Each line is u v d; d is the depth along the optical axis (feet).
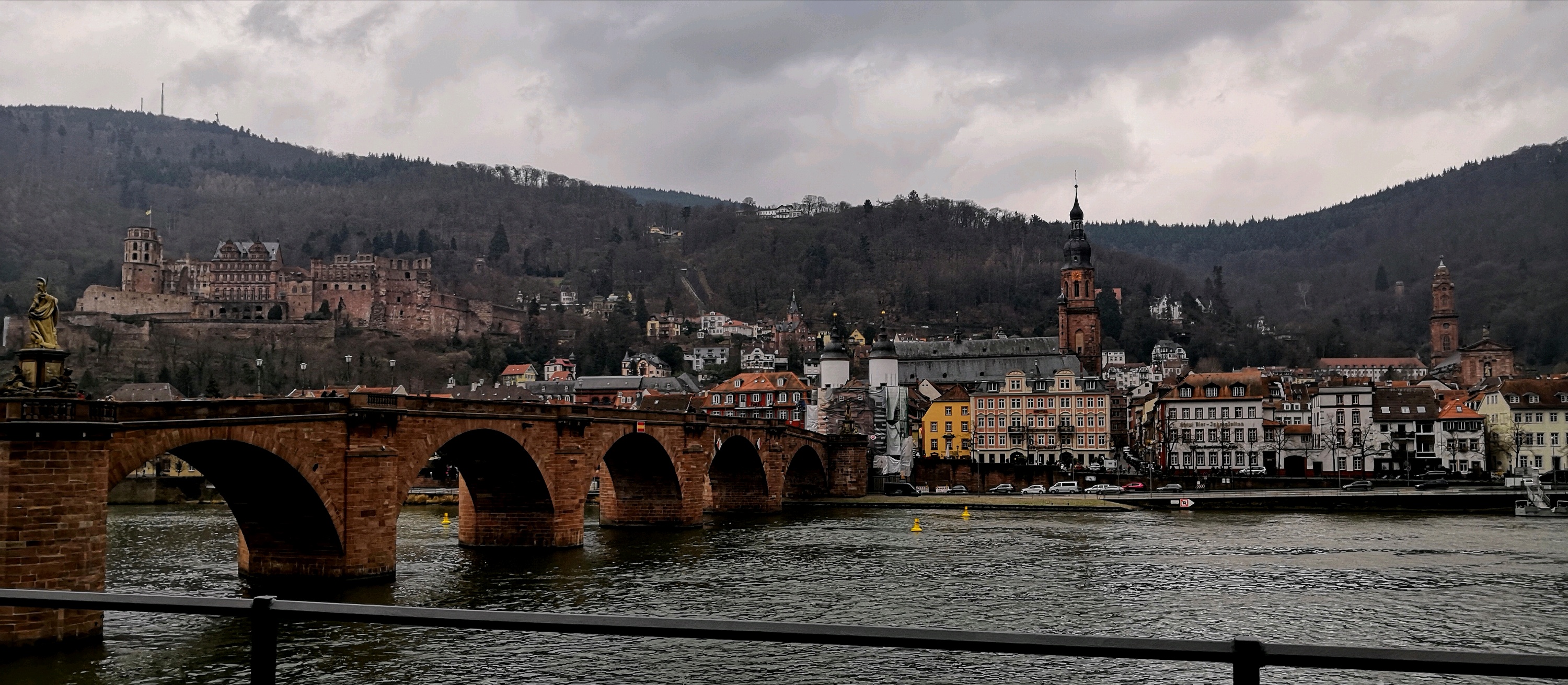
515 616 35.99
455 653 189.16
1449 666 30.94
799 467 620.90
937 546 367.04
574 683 171.42
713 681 173.88
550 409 334.65
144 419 197.16
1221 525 453.99
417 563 302.45
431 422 274.57
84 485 179.32
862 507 572.10
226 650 183.32
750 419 500.74
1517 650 203.92
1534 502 511.81
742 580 281.95
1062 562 322.55
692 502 433.48
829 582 279.69
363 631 205.36
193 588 247.91
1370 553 348.38
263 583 255.91
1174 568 309.42
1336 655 31.76
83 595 38.96
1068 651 33.42
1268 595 263.49
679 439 425.69
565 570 292.81
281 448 229.86
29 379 177.68
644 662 184.65
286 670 177.68
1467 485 647.97
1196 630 221.05
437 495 572.92
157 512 509.76
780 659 187.73
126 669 171.01
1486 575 297.12
